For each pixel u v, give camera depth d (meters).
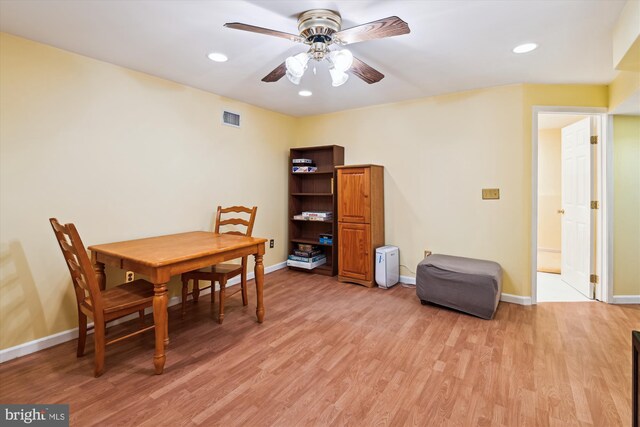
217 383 1.90
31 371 2.01
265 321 2.78
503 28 2.06
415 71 2.83
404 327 2.65
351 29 1.73
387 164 3.94
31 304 2.26
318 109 4.21
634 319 2.82
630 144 3.17
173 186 3.15
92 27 2.07
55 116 2.35
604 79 3.00
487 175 3.32
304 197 4.74
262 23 2.04
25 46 2.20
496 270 2.95
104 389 1.83
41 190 2.29
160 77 2.99
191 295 3.33
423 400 1.74
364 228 3.72
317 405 1.71
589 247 3.39
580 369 2.03
